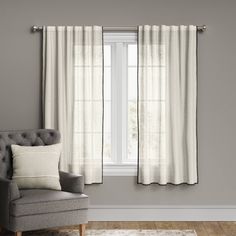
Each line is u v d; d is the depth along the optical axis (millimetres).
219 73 6414
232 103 6426
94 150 6375
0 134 5949
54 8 6387
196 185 6430
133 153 6613
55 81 6336
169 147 6355
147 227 6156
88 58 6336
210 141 6430
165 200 6434
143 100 6336
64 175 5871
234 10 6402
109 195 6453
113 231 5957
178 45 6328
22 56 6387
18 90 6402
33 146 6047
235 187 6449
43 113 6367
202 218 6445
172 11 6398
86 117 6336
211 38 6402
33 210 5312
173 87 6301
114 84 6555
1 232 5922
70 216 5488
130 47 6570
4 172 5863
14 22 6371
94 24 6395
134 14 6395
